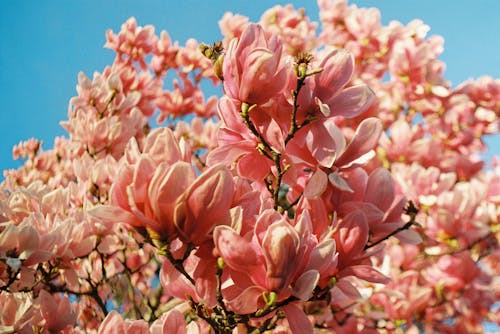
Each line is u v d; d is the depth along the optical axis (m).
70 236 1.27
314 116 0.89
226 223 0.77
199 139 2.50
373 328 1.82
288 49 2.98
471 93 2.75
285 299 0.79
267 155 0.89
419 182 2.16
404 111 2.67
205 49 0.89
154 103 2.80
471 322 2.11
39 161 2.95
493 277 2.11
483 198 2.21
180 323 0.82
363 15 2.84
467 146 2.78
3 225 1.14
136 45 2.74
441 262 2.07
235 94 0.85
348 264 0.91
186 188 0.75
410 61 2.57
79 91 2.07
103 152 1.95
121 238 1.75
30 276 1.12
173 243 0.77
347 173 0.97
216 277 0.79
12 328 1.12
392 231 0.98
